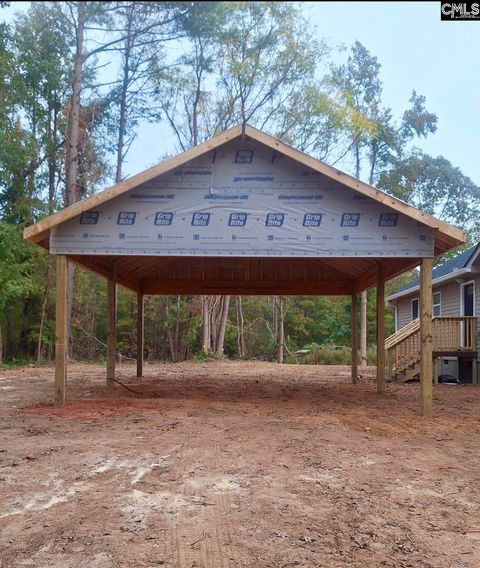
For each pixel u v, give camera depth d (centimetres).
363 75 3466
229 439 682
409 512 440
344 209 948
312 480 514
